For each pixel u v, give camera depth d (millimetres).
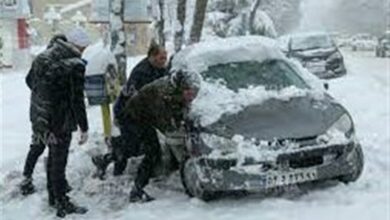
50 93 7457
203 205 7734
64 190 7703
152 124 8000
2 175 9578
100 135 11688
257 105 8039
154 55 8672
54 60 7461
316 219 7020
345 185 8070
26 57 32875
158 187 8586
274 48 9219
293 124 7746
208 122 7777
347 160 7789
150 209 7707
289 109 7992
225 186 7523
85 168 9547
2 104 16859
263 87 8469
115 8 12844
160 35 19359
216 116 7840
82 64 7504
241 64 8914
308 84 8727
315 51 22531
